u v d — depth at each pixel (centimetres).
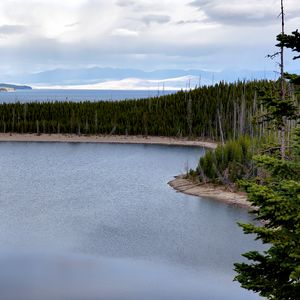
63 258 3272
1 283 2694
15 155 11706
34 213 4934
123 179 7781
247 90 17050
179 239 3866
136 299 2478
